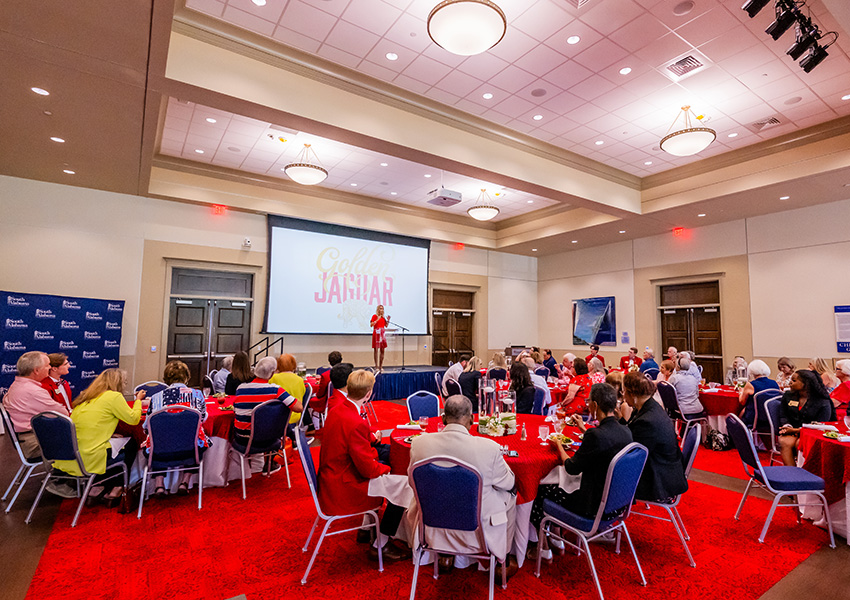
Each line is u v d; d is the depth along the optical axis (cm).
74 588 253
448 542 229
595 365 591
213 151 755
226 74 455
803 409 403
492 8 348
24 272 715
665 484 276
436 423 361
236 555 291
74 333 696
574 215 1009
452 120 617
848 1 329
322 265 984
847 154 607
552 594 249
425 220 1125
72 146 578
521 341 1324
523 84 544
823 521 333
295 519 349
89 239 768
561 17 424
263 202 898
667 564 284
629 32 445
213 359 874
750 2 363
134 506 373
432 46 476
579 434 335
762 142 690
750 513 366
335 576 267
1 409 377
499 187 923
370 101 549
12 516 350
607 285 1157
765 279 855
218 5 422
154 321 817
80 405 346
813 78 517
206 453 420
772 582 263
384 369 1028
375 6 419
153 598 244
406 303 1108
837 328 762
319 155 764
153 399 391
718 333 941
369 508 269
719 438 561
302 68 501
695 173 778
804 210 809
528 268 1357
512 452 281
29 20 344
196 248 859
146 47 377
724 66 498
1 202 703
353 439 269
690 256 977
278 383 485
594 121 634
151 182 790
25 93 447
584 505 245
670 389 589
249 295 919
